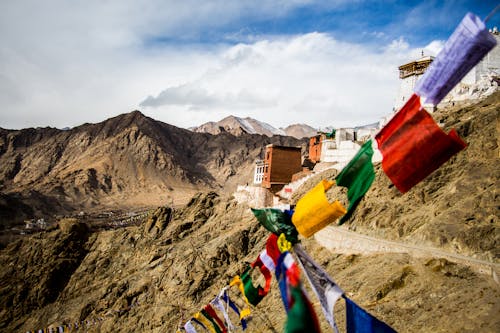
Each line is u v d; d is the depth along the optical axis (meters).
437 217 37.06
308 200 12.02
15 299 92.38
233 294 52.38
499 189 34.69
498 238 30.27
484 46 9.01
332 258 44.50
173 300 64.06
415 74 70.12
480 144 42.78
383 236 41.97
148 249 88.81
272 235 13.87
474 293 24.81
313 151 81.25
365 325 11.34
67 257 100.38
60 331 65.06
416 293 28.08
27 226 173.00
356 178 11.53
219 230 79.69
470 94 61.34
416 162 10.64
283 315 37.47
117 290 76.81
